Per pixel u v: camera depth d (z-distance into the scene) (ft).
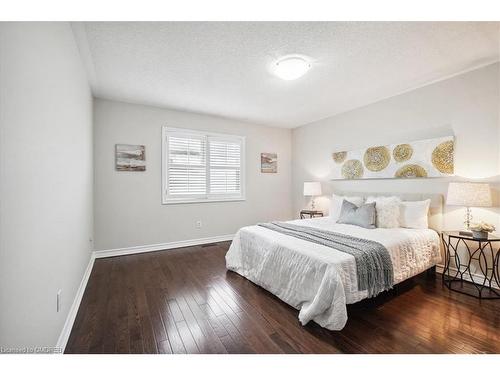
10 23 3.13
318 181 15.80
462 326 6.06
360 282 6.31
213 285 8.65
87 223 9.44
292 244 7.50
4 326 2.90
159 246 13.14
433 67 8.66
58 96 5.24
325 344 5.39
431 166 9.86
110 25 6.26
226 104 12.64
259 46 7.26
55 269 4.84
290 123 16.65
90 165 10.43
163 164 13.19
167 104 12.60
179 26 6.32
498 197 8.21
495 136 8.27
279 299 7.59
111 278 9.26
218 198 15.07
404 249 7.81
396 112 11.27
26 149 3.57
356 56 7.86
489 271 8.44
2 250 2.87
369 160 12.34
